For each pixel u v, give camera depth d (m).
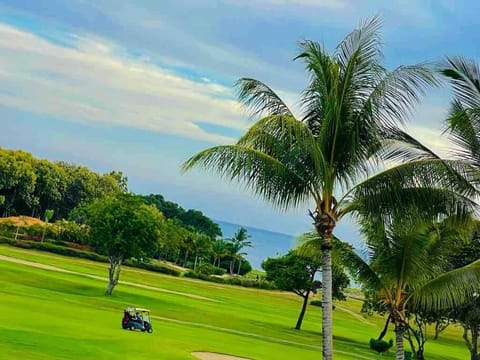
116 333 29.17
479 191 17.06
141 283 77.25
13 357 18.08
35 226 99.94
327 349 17.14
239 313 61.94
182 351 27.09
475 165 17.34
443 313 33.44
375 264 21.41
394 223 17.50
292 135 15.94
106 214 56.81
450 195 16.81
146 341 27.92
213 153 15.92
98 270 81.94
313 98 18.05
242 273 148.62
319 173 16.53
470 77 16.70
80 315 34.97
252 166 16.16
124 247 56.09
